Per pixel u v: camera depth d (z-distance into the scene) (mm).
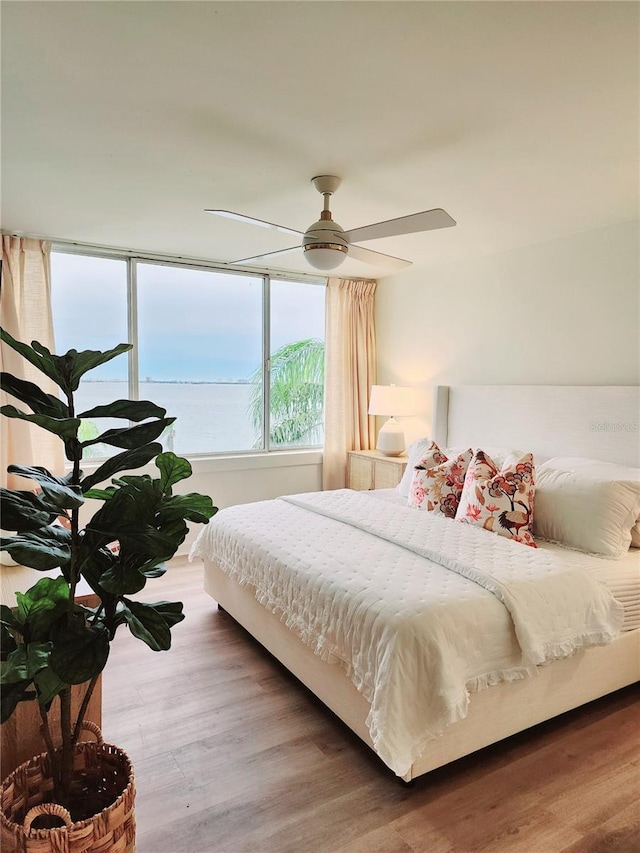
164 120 2010
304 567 2299
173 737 2127
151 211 3133
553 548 2670
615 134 2090
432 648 1729
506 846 1626
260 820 1717
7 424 3518
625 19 1409
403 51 1562
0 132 2113
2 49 1562
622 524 2570
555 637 1982
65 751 1346
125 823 1275
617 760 2010
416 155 2297
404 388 4516
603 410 3154
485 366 4082
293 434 5098
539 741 2121
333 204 2957
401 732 1657
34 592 1353
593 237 3322
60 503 1119
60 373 1295
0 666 1163
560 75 1684
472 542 2480
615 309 3213
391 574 2121
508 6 1364
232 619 3236
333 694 2121
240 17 1417
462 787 1863
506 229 3367
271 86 1765
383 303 5117
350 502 3297
